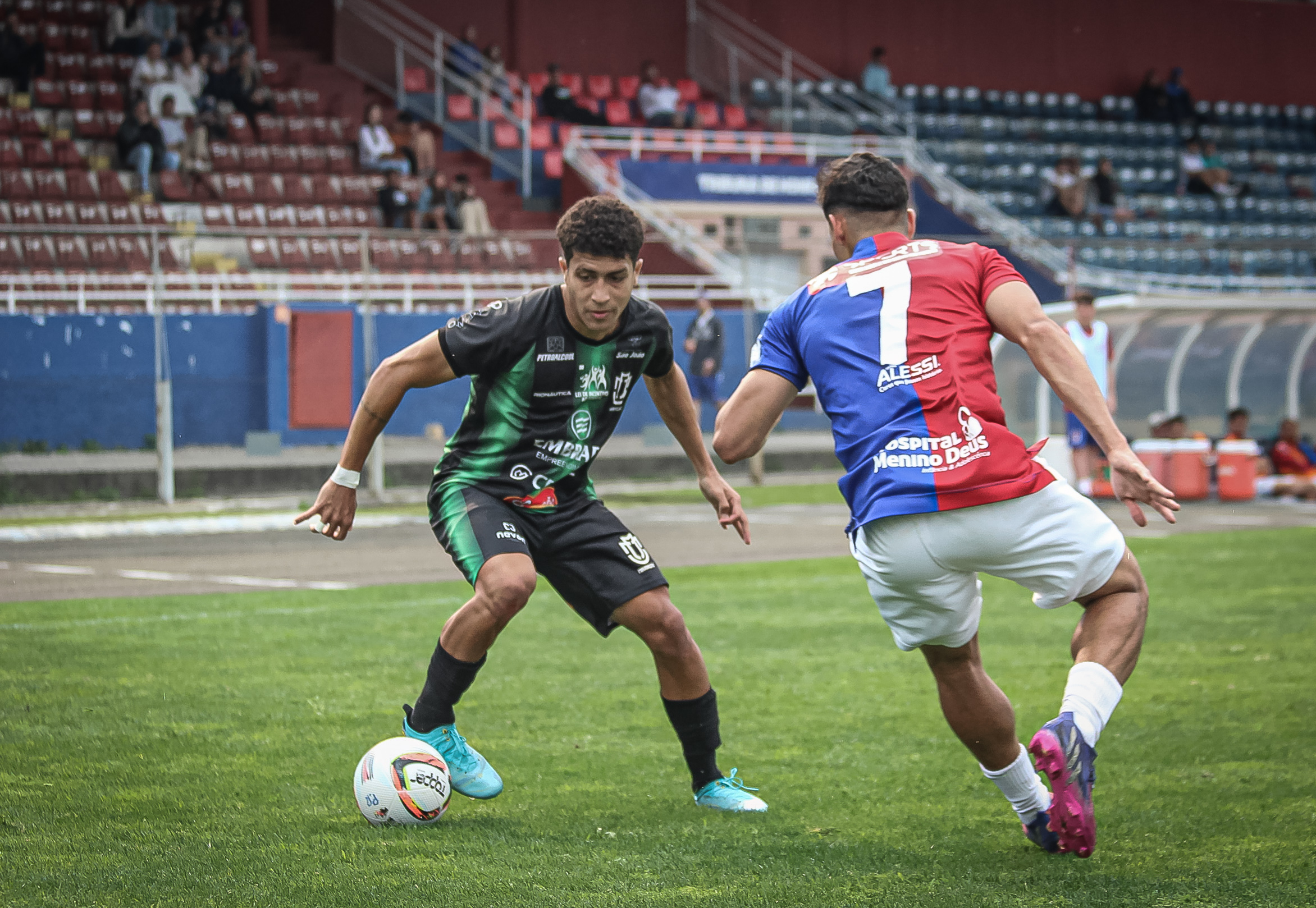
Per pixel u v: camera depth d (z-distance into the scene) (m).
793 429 21.31
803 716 6.23
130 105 25.59
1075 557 3.87
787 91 31.80
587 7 34.69
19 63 25.69
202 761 5.38
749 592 10.23
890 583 4.04
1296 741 5.71
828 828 4.50
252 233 16.73
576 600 4.80
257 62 28.64
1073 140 34.84
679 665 4.69
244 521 15.21
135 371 16.98
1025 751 4.27
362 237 17.61
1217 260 29.08
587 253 4.30
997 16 38.16
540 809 4.75
